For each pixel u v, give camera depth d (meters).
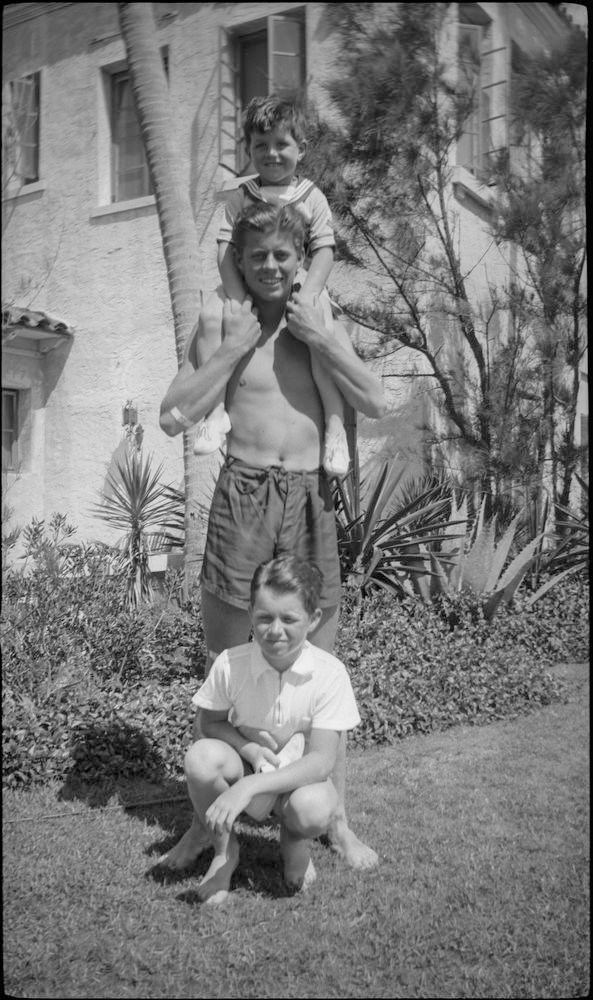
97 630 4.48
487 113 6.36
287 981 1.94
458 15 6.08
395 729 3.68
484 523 6.39
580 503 6.68
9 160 5.66
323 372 2.65
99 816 2.90
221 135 6.62
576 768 3.12
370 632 4.70
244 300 2.67
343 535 5.76
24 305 7.61
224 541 2.64
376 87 6.07
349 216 6.48
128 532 6.94
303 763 2.37
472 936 2.12
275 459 2.64
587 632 5.03
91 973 1.98
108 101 6.65
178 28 6.53
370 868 2.51
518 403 6.68
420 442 6.96
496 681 4.05
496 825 2.70
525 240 6.41
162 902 2.31
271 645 2.40
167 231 5.73
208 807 2.45
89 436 7.84
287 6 6.24
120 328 7.66
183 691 3.73
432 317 7.03
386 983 1.94
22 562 6.25
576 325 6.56
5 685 3.72
